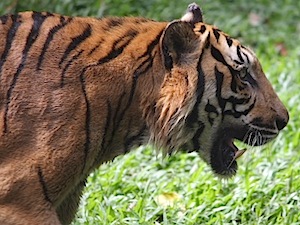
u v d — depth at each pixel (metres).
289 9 22.47
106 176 14.20
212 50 10.36
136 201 13.32
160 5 21.42
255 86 10.74
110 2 21.03
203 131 10.72
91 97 9.98
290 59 19.59
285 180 13.77
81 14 20.23
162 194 13.61
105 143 10.30
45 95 9.84
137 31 10.40
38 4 19.50
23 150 9.77
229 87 10.46
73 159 9.91
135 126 10.41
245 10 22.34
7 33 10.09
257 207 12.94
